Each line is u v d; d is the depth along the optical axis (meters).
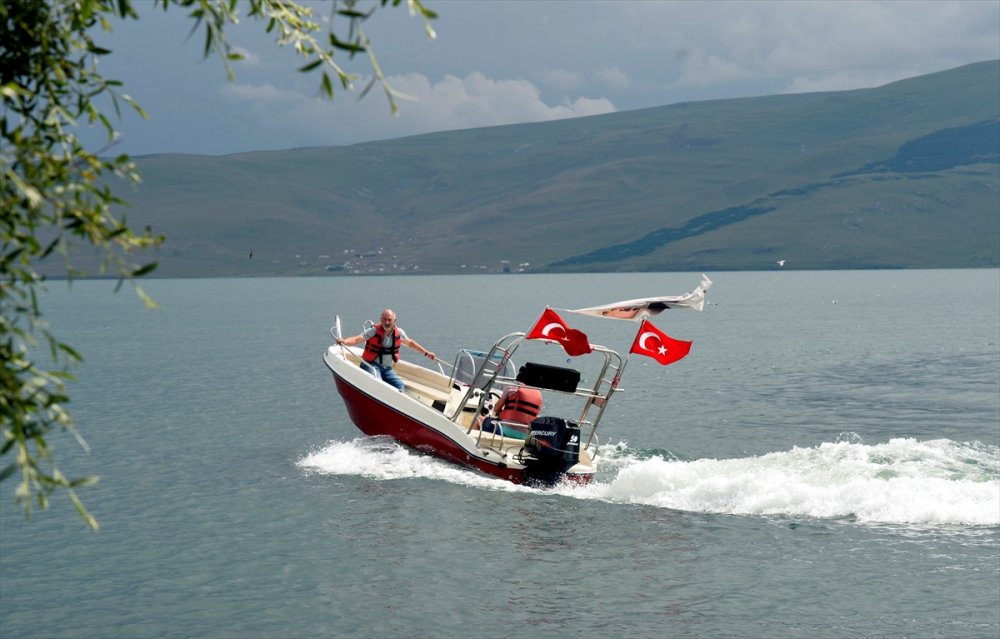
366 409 21.17
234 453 22.56
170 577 13.73
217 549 14.98
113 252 3.64
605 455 22.36
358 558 14.48
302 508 17.27
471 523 16.23
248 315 105.00
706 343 58.41
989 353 50.59
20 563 14.38
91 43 4.06
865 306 114.81
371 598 12.89
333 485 18.88
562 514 16.73
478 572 13.88
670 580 13.52
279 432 25.72
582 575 13.78
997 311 98.25
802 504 16.91
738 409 30.31
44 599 12.92
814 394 34.06
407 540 15.34
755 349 53.81
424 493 18.14
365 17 3.52
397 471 19.84
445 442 19.81
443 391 23.06
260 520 16.55
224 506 17.50
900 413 29.58
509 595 12.98
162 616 12.32
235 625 12.01
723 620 12.12
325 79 3.73
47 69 4.00
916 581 13.40
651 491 17.91
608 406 30.77
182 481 19.56
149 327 81.00
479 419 21.25
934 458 19.67
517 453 19.42
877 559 14.30
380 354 21.72
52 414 3.79
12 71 3.97
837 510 16.67
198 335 69.62
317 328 78.69
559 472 18.22
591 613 12.39
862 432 26.03
